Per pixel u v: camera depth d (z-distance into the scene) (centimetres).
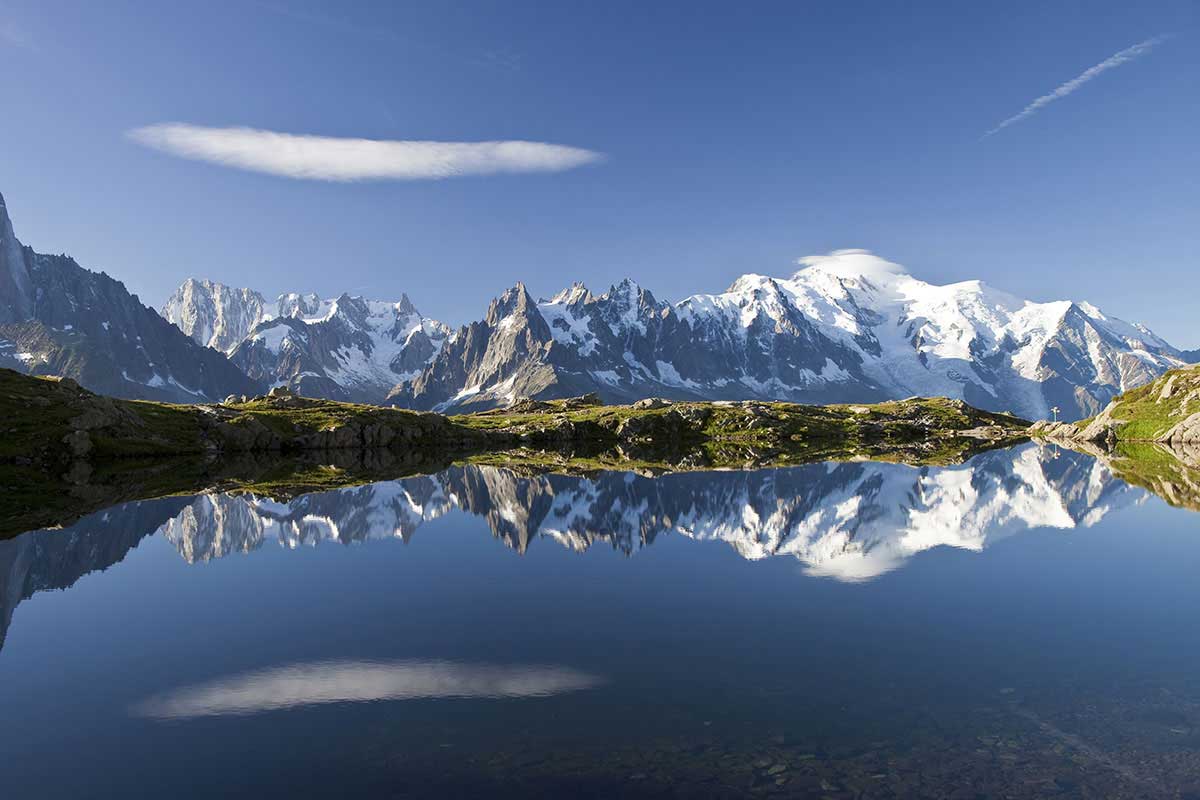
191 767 1845
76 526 5700
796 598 3478
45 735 2050
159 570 4231
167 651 2778
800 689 2298
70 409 14188
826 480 9556
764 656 2628
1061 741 1900
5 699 2316
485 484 9406
